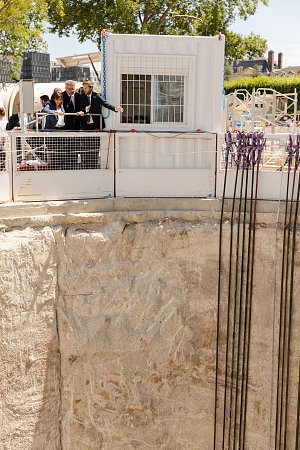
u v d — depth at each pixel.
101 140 14.05
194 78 14.50
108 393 14.16
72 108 14.60
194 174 14.34
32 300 13.10
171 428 14.56
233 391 14.45
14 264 12.76
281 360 14.19
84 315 13.75
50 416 13.74
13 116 15.82
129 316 14.06
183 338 14.30
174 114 14.69
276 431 14.20
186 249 14.16
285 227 13.65
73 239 13.52
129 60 14.39
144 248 14.02
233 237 14.11
